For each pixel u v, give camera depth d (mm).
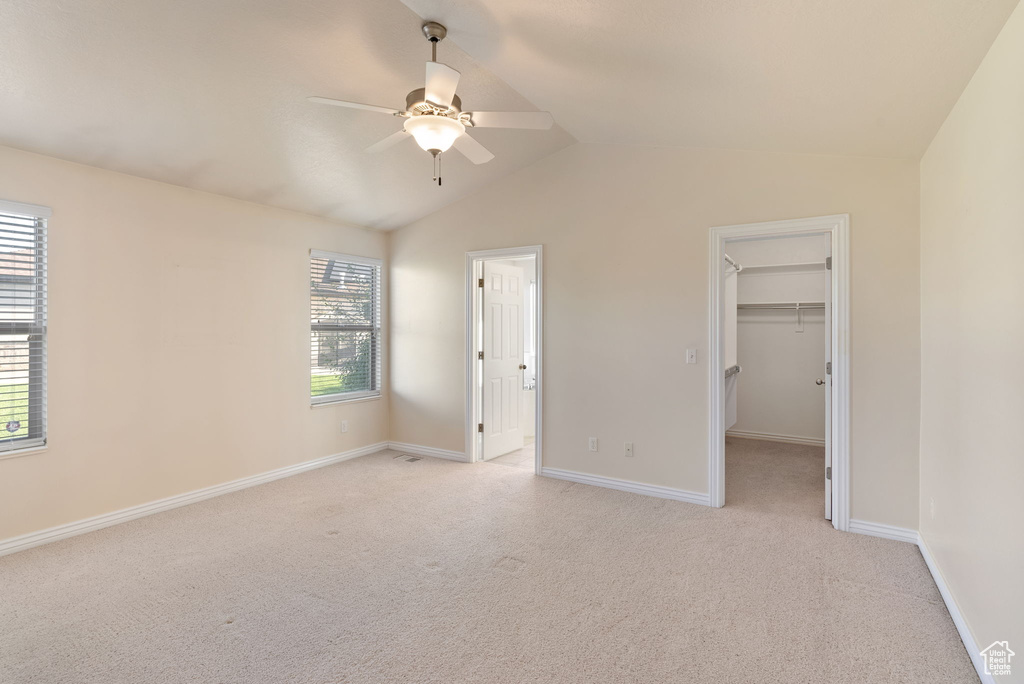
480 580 2625
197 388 3764
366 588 2543
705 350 3688
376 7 2230
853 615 2305
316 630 2193
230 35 2336
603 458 4105
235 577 2648
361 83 2830
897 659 2006
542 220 4344
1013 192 1652
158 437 3547
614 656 2023
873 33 1769
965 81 2057
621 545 3037
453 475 4434
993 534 1818
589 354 4145
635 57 2312
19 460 2943
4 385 2922
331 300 4809
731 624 2238
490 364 5020
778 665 1969
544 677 1902
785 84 2303
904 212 3066
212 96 2752
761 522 3379
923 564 2783
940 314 2594
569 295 4223
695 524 3350
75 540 3090
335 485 4164
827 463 3400
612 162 4020
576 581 2613
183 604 2393
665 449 3850
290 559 2854
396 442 5324
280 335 4324
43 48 2238
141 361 3451
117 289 3330
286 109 2975
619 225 3998
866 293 3164
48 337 3035
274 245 4273
